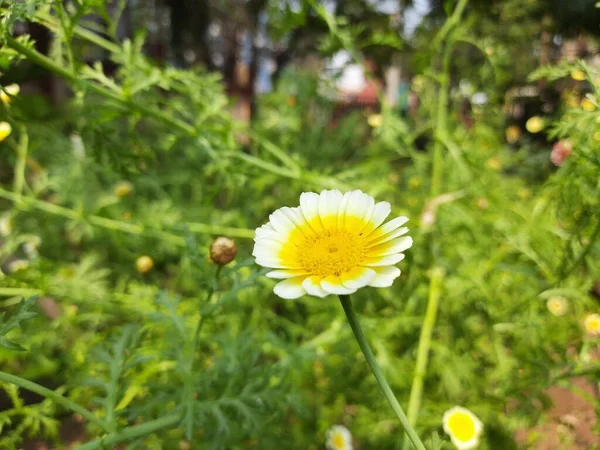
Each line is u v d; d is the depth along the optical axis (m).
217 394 0.24
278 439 0.27
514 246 0.30
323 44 0.39
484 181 0.39
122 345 0.23
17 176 0.36
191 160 0.52
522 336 0.29
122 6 0.31
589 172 0.23
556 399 0.32
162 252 0.44
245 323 0.35
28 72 0.34
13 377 0.18
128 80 0.30
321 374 0.33
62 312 0.37
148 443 0.26
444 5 0.35
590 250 0.25
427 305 0.32
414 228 0.34
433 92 0.42
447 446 0.25
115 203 0.46
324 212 0.17
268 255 0.16
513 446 0.27
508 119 0.50
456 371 0.29
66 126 0.49
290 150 0.54
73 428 0.32
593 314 0.29
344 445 0.28
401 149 0.40
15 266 0.38
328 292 0.14
